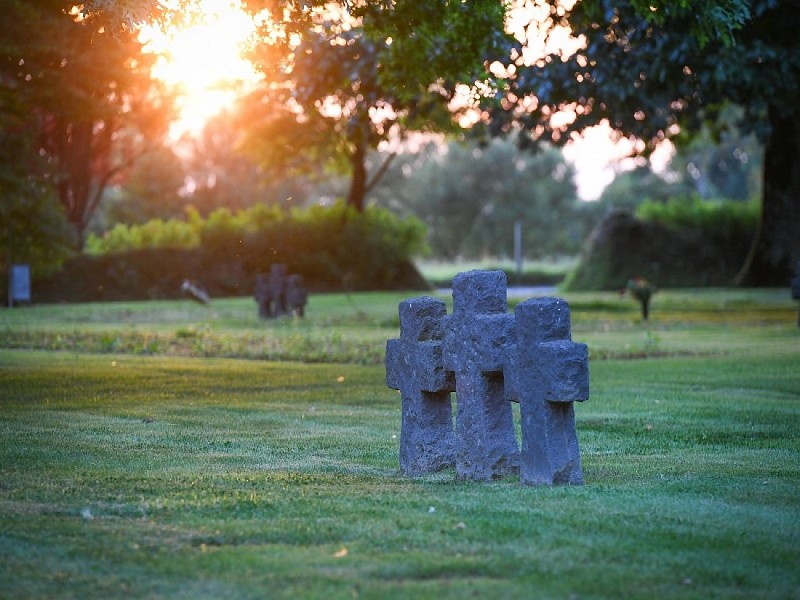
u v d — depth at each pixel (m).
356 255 62.59
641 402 15.65
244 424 13.56
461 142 55.56
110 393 16.58
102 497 8.95
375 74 28.62
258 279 38.38
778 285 51.78
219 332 31.09
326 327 33.94
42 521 8.05
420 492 9.11
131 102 48.16
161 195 90.25
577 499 8.66
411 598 6.16
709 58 28.58
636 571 6.69
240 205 95.06
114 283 56.66
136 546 7.32
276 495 9.01
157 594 6.30
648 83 32.69
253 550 7.21
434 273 85.62
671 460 11.05
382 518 8.10
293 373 19.92
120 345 25.45
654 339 25.50
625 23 27.44
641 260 60.44
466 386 9.62
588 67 30.12
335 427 13.38
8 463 10.59
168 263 58.62
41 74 24.25
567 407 9.17
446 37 18.97
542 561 6.89
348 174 68.12
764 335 28.41
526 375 9.16
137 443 11.95
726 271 60.19
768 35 29.86
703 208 62.47
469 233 109.31
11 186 43.09
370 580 6.52
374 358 23.06
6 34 22.62
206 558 7.00
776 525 7.92
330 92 30.75
